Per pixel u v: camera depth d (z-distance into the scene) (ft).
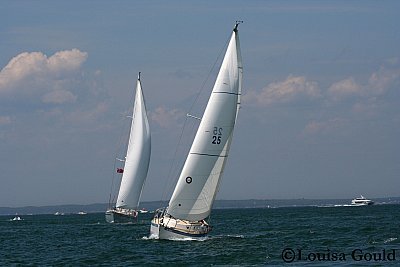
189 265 287.89
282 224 650.84
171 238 366.43
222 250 333.62
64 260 325.01
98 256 334.24
